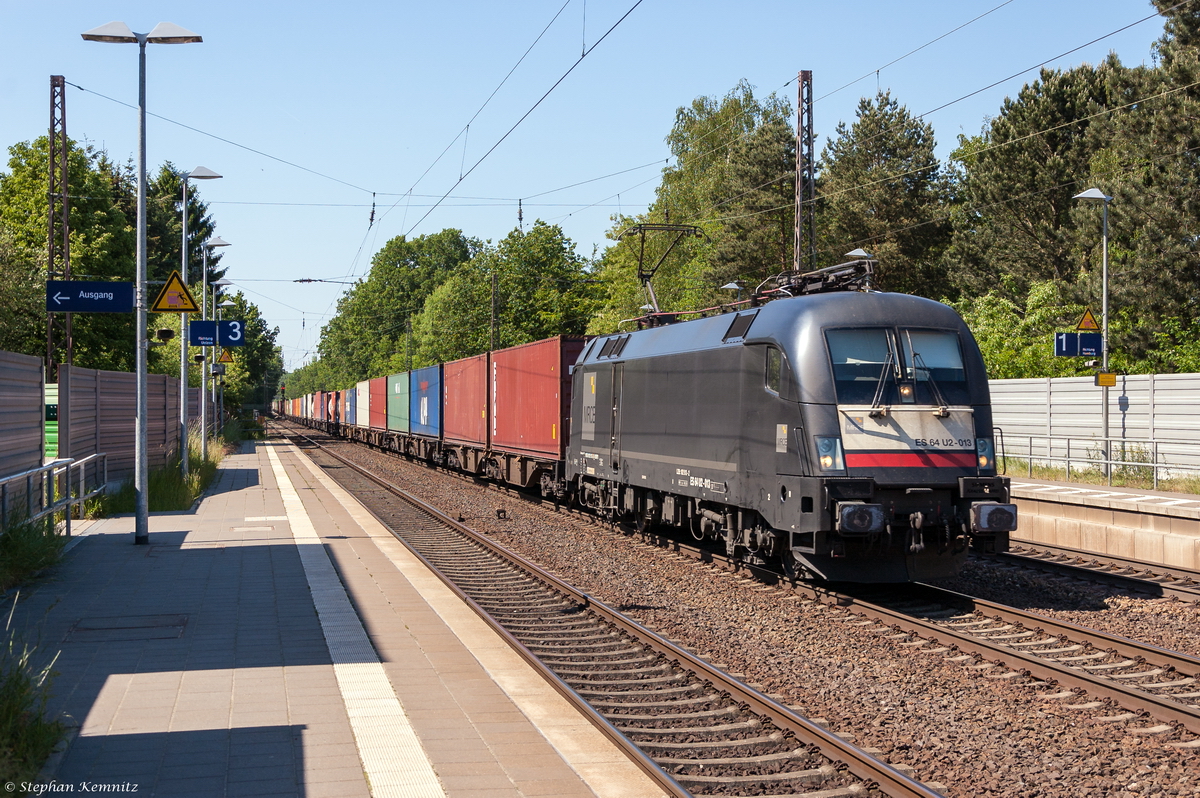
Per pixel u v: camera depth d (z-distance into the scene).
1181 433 22.55
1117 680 8.31
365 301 99.12
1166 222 31.17
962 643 9.22
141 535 14.92
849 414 11.11
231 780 5.41
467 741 6.14
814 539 11.02
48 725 5.83
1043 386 27.08
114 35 14.73
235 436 57.66
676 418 14.81
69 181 39.75
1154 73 32.31
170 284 15.97
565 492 21.55
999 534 11.28
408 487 28.50
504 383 26.22
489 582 12.96
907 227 45.59
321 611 10.07
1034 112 44.50
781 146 47.78
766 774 6.02
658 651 9.05
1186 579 12.95
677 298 53.47
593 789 5.36
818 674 8.48
